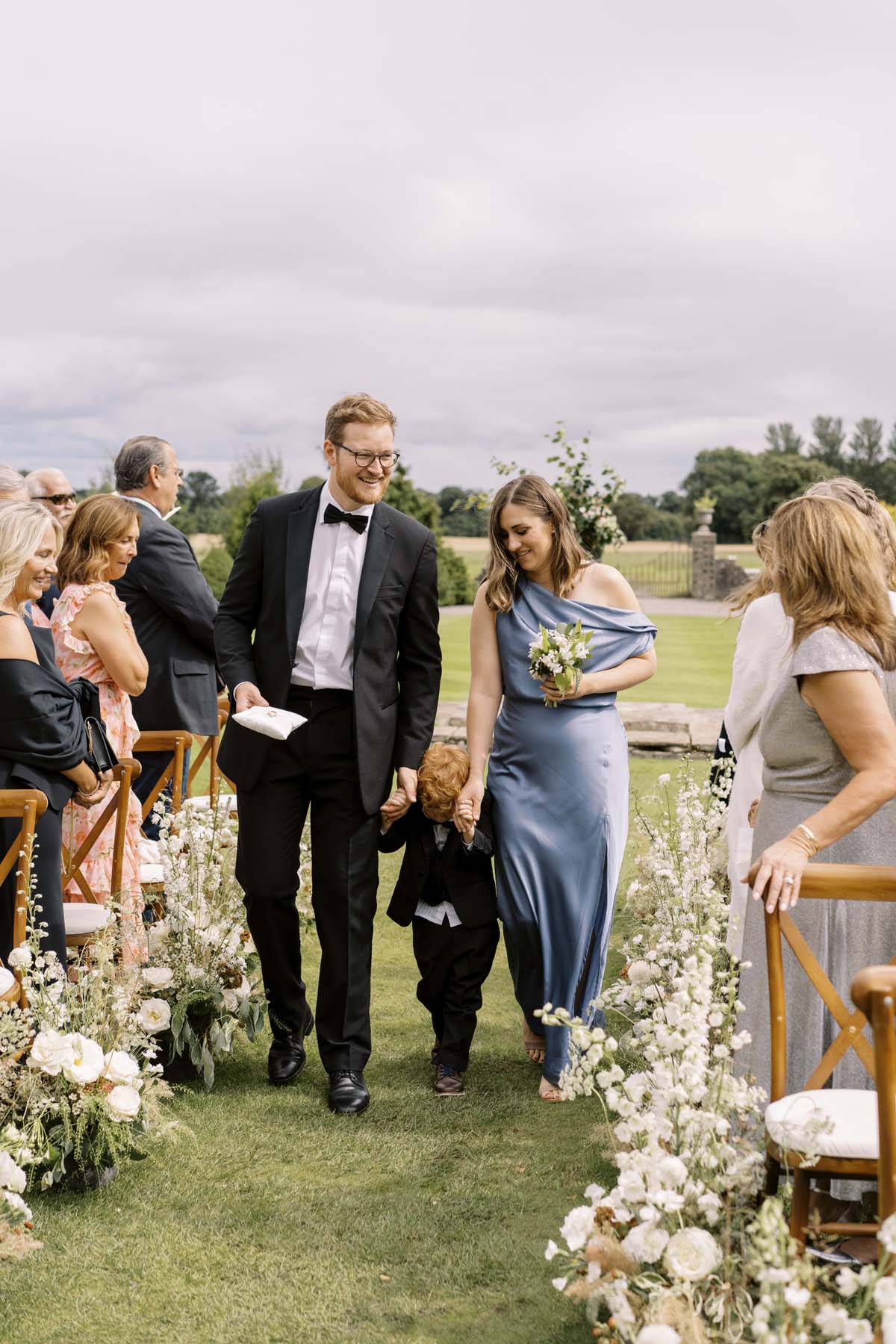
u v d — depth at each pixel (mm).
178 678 5227
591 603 3918
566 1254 2301
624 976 4395
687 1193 2322
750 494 69938
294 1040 3846
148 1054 3354
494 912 3832
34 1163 2885
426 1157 3297
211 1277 2707
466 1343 2467
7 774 3314
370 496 3598
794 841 2605
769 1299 1887
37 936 3176
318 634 3682
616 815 3809
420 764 3820
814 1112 2314
